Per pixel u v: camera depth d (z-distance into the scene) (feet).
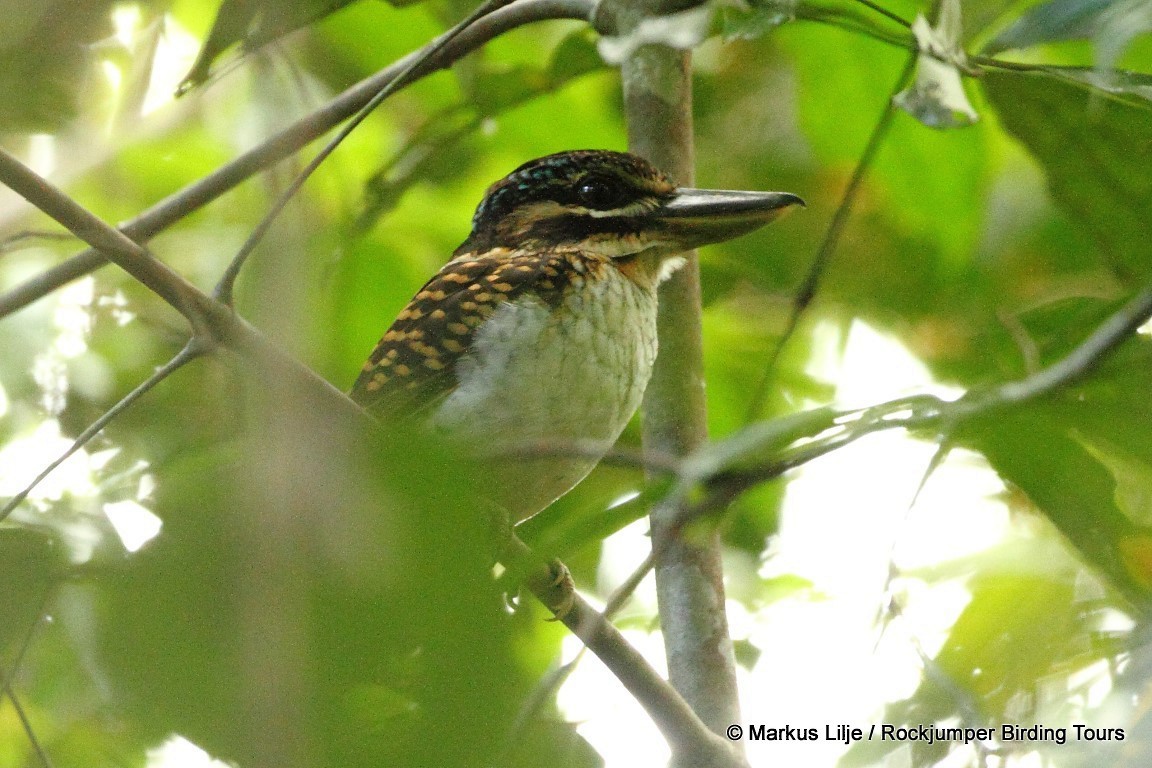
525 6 25.86
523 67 29.50
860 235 34.17
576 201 25.71
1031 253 33.32
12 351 30.53
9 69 25.30
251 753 10.06
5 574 13.32
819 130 33.22
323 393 15.05
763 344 34.47
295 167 26.32
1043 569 24.56
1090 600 23.08
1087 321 22.88
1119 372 17.01
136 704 10.31
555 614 20.85
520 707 13.83
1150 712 17.52
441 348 23.29
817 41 31.53
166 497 10.86
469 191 36.09
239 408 15.03
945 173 32.71
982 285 33.37
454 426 22.71
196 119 34.50
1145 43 29.32
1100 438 17.89
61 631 13.73
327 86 34.09
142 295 33.50
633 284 24.75
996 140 33.45
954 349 33.50
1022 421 17.17
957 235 33.32
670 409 24.95
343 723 10.45
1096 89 21.49
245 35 22.66
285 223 17.69
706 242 25.64
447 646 10.93
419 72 25.43
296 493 10.93
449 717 10.90
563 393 22.89
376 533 10.89
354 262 31.91
